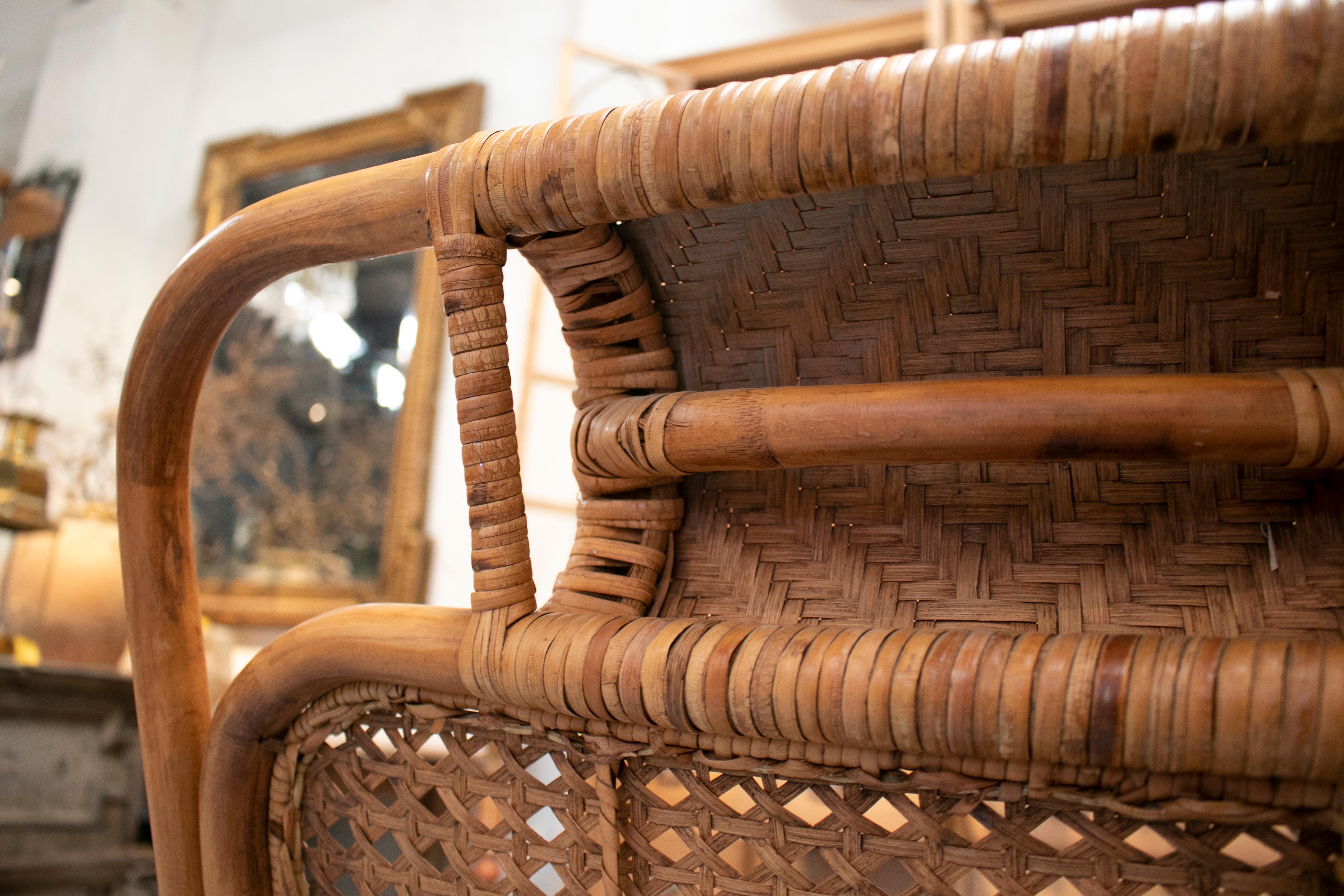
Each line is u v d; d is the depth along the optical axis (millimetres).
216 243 448
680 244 428
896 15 2330
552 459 2352
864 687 323
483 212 386
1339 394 312
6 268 3131
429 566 2471
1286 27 276
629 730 375
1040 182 363
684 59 2547
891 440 354
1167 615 363
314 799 473
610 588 424
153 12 3301
